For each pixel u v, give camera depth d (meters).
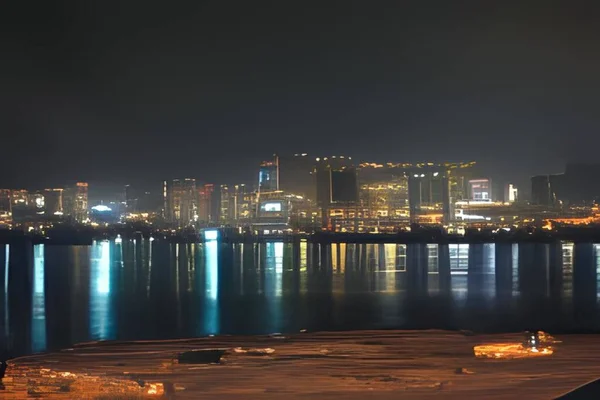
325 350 21.44
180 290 66.06
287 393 16.66
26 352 32.53
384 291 64.12
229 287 69.38
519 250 131.38
